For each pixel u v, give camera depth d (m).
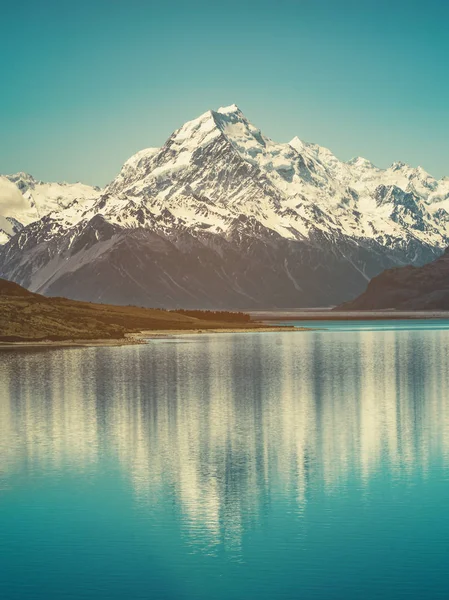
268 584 38.69
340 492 53.09
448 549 42.62
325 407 89.81
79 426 77.56
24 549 43.22
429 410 86.94
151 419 81.69
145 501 51.47
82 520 47.69
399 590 37.97
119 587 38.56
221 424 78.62
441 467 59.69
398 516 47.94
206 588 38.41
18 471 59.28
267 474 58.06
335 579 39.16
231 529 45.91
